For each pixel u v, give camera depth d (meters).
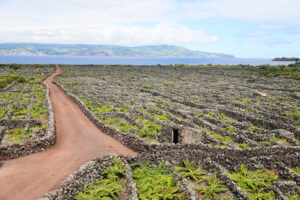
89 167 16.47
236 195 15.15
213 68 131.88
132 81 73.31
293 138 24.36
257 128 27.22
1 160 18.36
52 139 22.17
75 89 53.22
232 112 33.97
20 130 25.38
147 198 14.65
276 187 15.57
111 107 35.69
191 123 27.81
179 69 124.12
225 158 19.39
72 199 14.34
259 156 19.58
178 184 16.05
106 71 105.94
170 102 41.31
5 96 42.78
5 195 13.84
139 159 19.22
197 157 19.61
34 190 14.44
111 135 25.17
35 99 41.09
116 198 14.95
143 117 30.97
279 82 73.50
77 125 28.81
